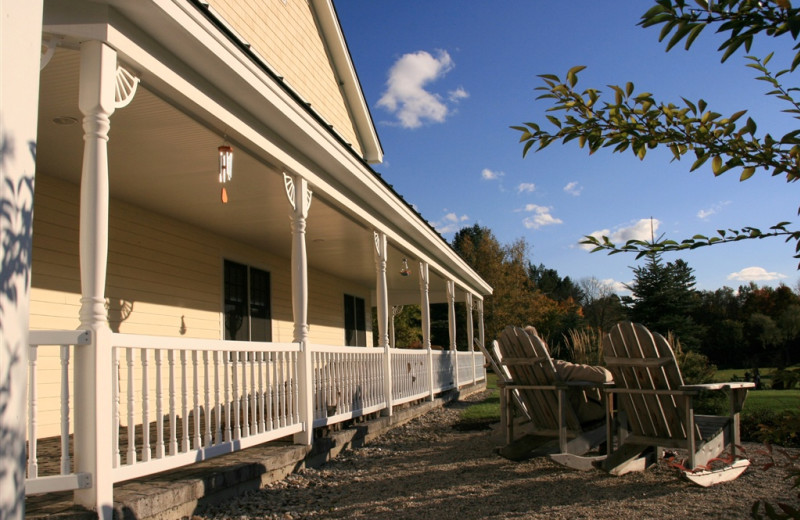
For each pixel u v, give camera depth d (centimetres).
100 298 355
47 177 651
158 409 403
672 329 2212
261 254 1091
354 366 792
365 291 1700
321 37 1169
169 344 417
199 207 792
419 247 1160
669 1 151
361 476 588
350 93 1280
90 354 343
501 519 426
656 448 584
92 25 360
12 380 203
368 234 962
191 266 888
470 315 1775
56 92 445
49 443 589
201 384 886
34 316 626
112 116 487
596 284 5500
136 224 782
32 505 342
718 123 186
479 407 1240
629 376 526
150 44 405
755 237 181
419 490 521
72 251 677
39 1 224
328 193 713
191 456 431
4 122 207
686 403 501
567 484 529
